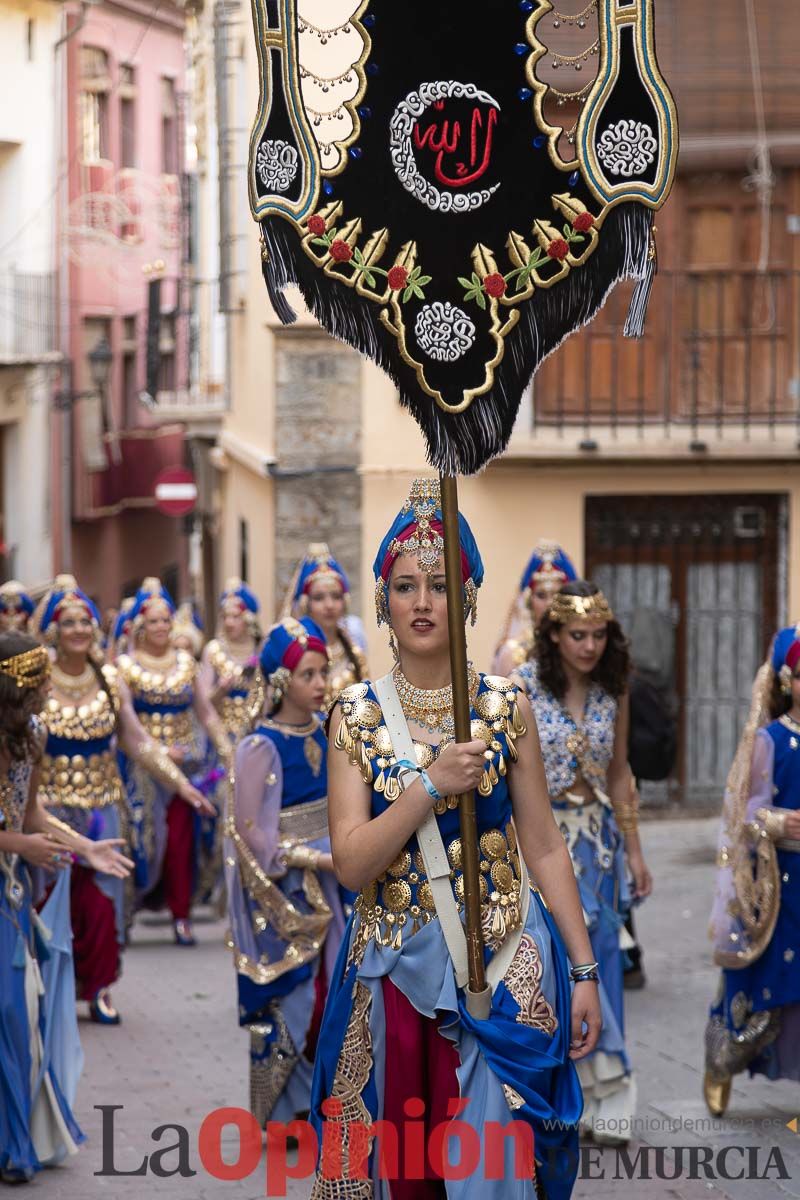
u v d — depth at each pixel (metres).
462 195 5.79
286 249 5.79
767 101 20.66
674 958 13.98
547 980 5.78
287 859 9.17
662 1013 12.10
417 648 5.77
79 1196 8.18
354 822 5.70
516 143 5.79
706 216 21.20
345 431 22.09
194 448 37.00
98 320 44.41
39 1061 8.61
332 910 9.30
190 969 14.62
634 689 13.65
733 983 9.27
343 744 5.78
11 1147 8.38
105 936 12.21
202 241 33.25
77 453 43.84
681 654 21.28
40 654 8.51
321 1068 5.90
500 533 20.92
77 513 44.03
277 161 5.78
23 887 8.62
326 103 15.32
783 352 21.36
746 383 21.20
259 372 24.59
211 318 32.94
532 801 5.87
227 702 17.75
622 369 21.30
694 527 21.16
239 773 9.27
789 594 21.11
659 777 13.73
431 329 5.79
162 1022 12.32
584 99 5.76
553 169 5.78
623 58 5.73
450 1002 5.64
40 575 42.03
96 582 46.00
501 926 5.73
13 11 39.38
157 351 34.66
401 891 5.71
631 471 20.89
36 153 40.69
